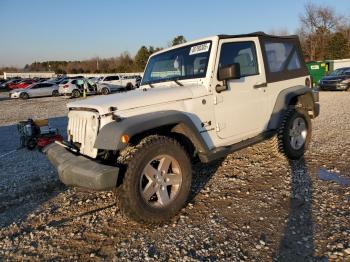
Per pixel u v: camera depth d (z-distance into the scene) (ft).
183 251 10.16
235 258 9.62
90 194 15.25
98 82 100.01
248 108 15.84
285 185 14.83
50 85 99.60
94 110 12.05
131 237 11.27
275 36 17.80
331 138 23.07
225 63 14.75
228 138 15.02
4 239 11.56
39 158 23.07
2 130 38.60
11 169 20.51
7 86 146.82
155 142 11.68
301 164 17.65
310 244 10.06
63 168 11.59
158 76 16.35
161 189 11.96
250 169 17.26
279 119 17.42
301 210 12.30
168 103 12.86
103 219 12.70
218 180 15.97
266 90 16.80
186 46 15.47
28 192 16.07
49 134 26.12
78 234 11.64
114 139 10.80
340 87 63.21
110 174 10.51
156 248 10.47
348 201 12.76
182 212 12.80
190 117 13.37
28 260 10.25
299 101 19.92
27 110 61.52
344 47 181.68
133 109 12.04
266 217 11.97
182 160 12.39
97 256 10.23
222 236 10.89
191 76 14.73
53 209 13.89
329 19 186.80
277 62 17.80
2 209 14.19
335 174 15.83
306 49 195.72
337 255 9.39
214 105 14.26
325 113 35.35
